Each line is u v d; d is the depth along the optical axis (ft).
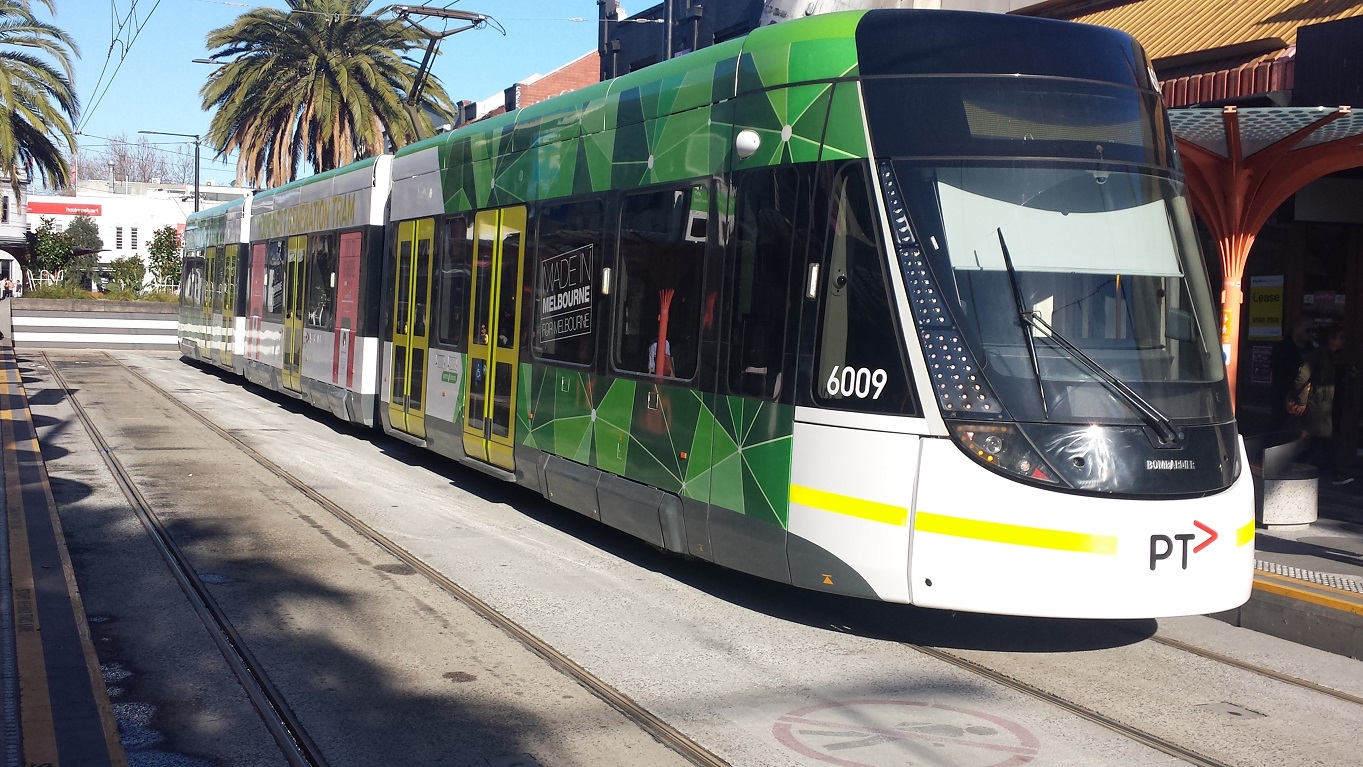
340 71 97.25
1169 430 20.84
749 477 23.62
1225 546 21.01
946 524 20.49
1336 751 17.57
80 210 263.29
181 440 48.11
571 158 31.40
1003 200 21.53
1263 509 32.17
